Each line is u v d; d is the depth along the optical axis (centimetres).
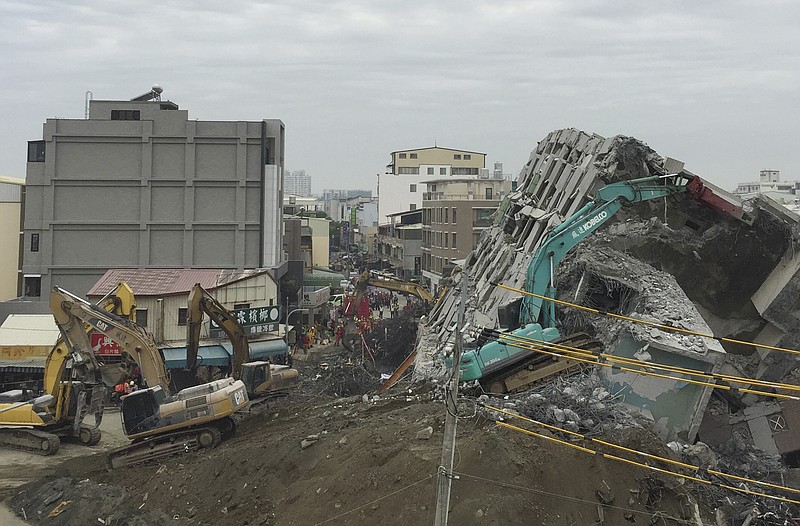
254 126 5509
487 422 2080
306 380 4253
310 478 2128
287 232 8175
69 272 5441
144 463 2855
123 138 5422
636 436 2009
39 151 5447
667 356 2338
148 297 4594
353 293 6712
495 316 3378
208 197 5516
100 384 3450
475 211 7750
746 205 3222
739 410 2873
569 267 2994
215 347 4578
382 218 13350
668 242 3117
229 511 2206
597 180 3288
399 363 5291
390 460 1970
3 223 5872
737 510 2088
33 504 2656
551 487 1797
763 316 3038
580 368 2336
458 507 1709
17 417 3278
